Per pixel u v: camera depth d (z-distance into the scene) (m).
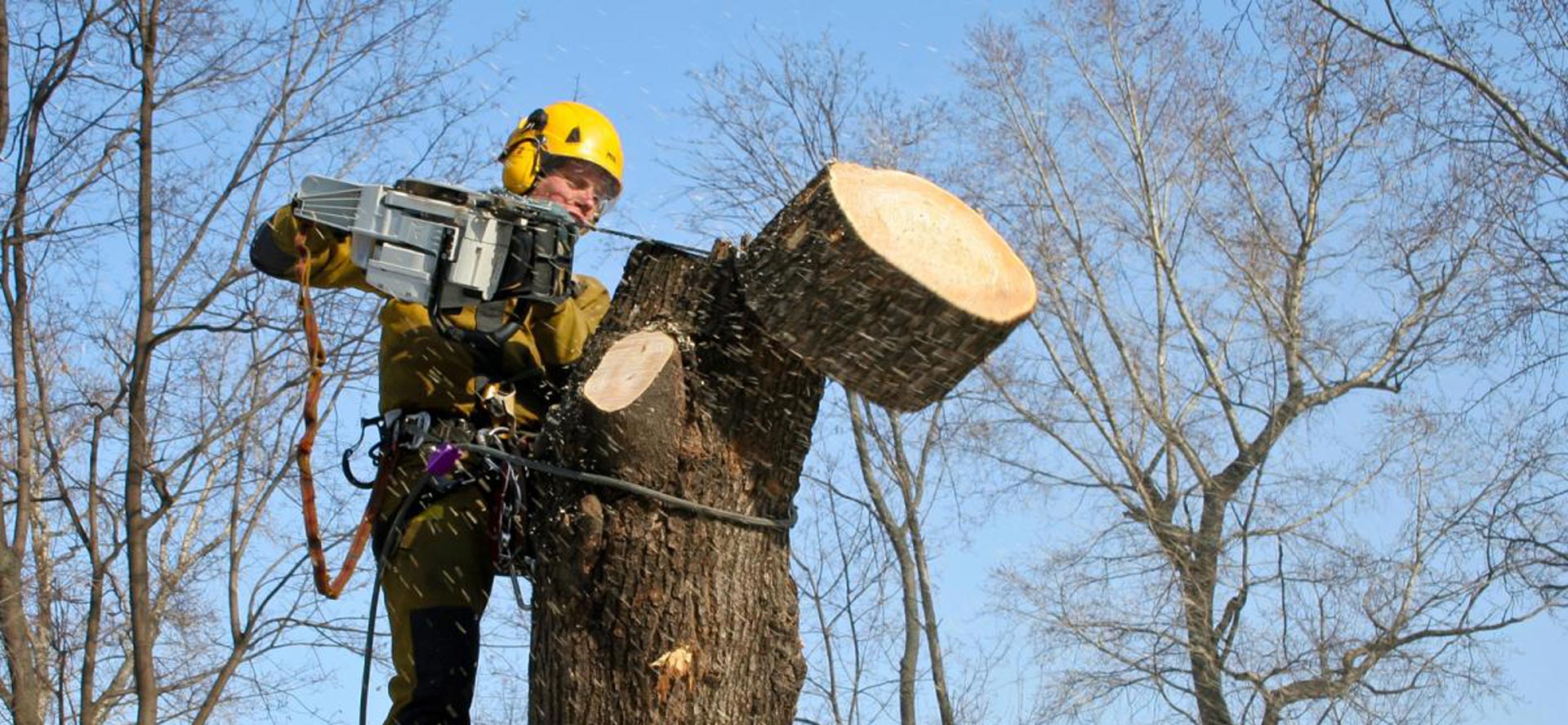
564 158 5.28
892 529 15.18
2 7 10.98
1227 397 17.05
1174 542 15.80
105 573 11.59
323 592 4.59
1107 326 17.09
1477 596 14.57
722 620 4.01
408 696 4.62
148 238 11.00
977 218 4.18
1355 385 16.75
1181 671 14.92
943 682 14.75
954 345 3.93
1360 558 15.09
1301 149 17.19
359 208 4.22
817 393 4.14
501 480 4.62
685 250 4.23
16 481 12.04
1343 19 14.30
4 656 11.05
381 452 4.85
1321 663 14.71
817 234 3.88
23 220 11.33
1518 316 14.85
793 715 4.15
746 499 4.07
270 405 11.83
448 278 4.22
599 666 4.00
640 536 4.00
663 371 3.99
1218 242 17.30
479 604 4.71
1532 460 14.56
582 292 5.26
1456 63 14.28
